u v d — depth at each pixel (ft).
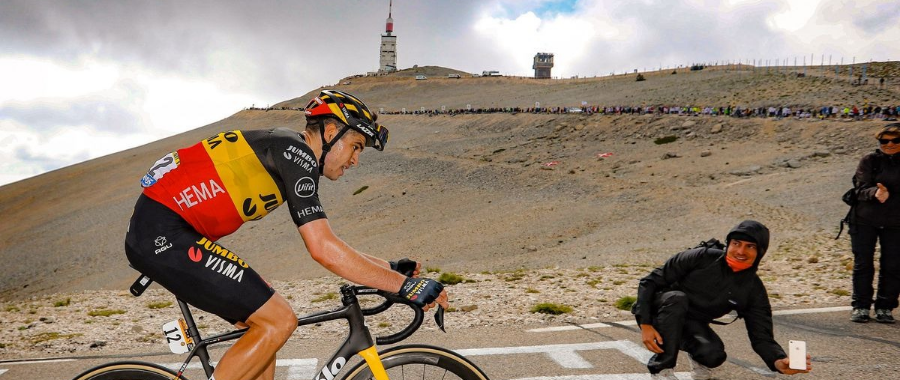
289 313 7.55
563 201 179.22
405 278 7.41
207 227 7.79
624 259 93.66
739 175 174.81
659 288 12.97
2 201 414.62
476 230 166.09
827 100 278.87
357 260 7.26
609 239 125.90
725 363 14.94
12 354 17.98
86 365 16.24
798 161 176.86
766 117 245.86
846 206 108.17
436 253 150.61
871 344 16.24
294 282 35.17
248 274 7.52
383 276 7.32
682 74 493.77
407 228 186.29
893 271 18.33
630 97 411.13
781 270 33.42
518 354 16.22
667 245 103.71
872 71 395.55
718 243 12.68
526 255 128.06
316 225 7.34
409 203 217.97
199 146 7.91
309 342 17.94
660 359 12.73
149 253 7.52
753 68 468.75
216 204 7.64
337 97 7.97
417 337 18.45
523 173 228.02
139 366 8.14
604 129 287.48
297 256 181.88
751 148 207.72
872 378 13.52
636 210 151.02
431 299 7.31
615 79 551.59
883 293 18.58
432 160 284.00
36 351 18.31
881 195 17.35
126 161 489.67
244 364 7.30
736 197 141.69
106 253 248.93
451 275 32.07
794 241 60.23
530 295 25.61
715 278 12.17
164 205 7.66
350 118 7.89
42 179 468.75
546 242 139.54
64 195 403.75
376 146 8.43
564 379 14.05
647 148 238.89
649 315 12.67
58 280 222.69
